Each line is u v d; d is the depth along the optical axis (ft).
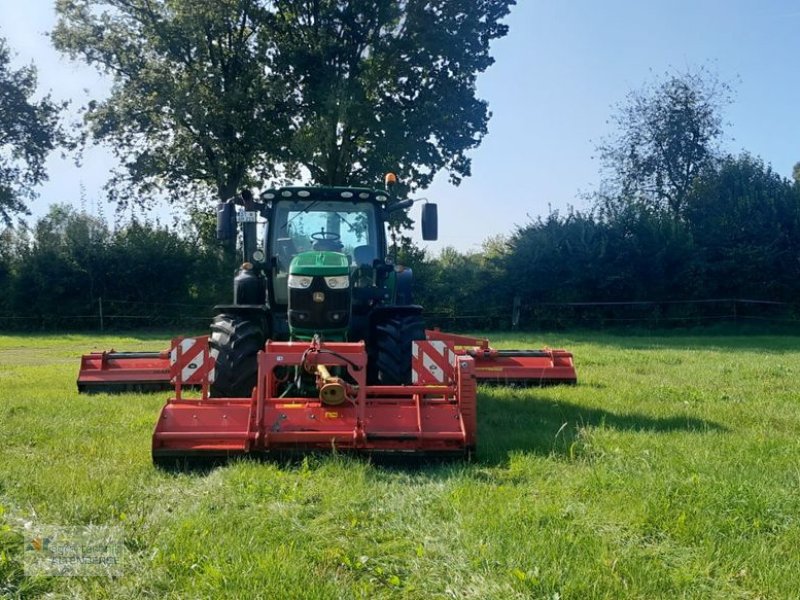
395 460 18.47
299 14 91.30
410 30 89.40
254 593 10.63
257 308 24.16
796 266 90.07
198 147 93.61
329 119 84.02
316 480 16.42
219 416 18.74
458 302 92.17
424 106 87.81
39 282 91.30
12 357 52.80
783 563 11.75
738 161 100.27
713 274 89.35
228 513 14.08
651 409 26.11
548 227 92.07
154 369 32.19
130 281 93.66
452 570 11.57
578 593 10.69
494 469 17.56
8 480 16.46
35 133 114.42
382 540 13.07
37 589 11.16
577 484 15.78
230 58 93.35
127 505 14.85
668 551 12.28
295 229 26.63
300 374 21.59
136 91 89.56
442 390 18.95
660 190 117.50
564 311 90.89
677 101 115.75
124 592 10.93
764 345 63.31
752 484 15.23
